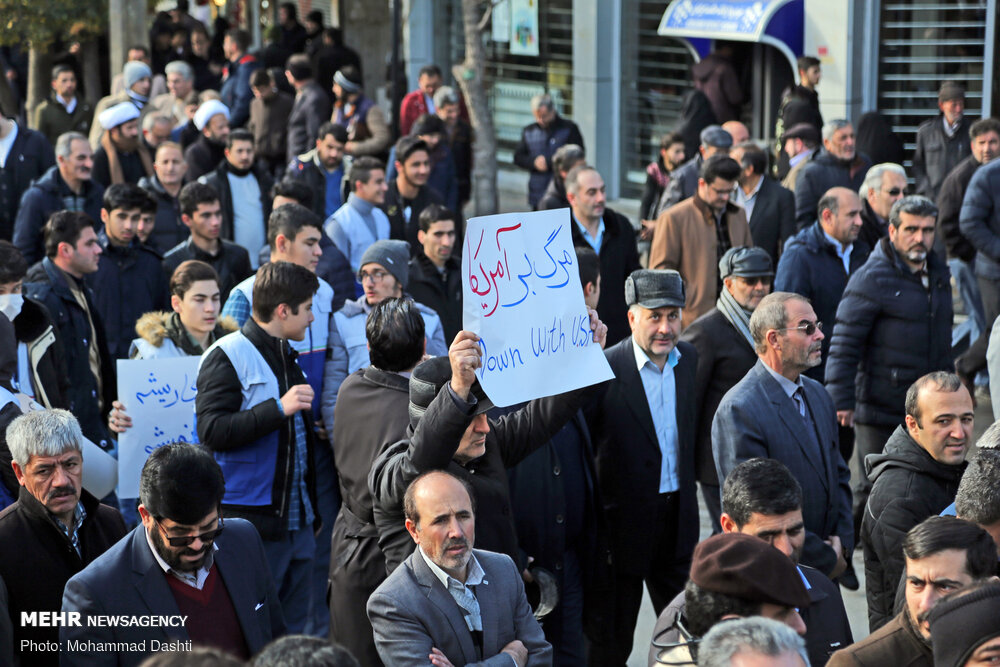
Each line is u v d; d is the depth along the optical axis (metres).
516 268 4.23
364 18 21.05
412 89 21.94
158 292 8.31
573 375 4.39
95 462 5.73
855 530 6.03
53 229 7.10
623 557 5.87
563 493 5.50
